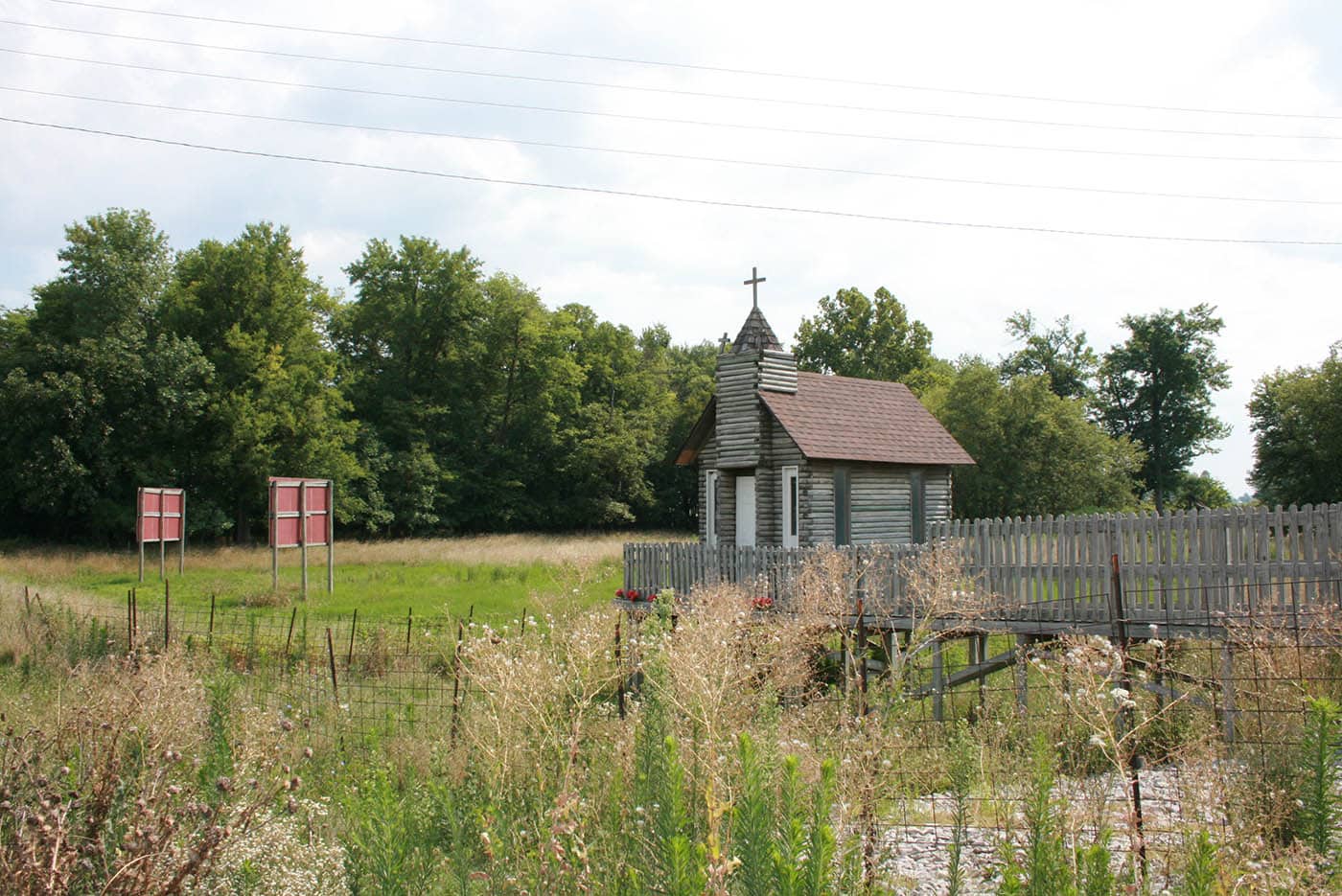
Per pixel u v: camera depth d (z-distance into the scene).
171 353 55.38
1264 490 58.53
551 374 75.50
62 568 36.97
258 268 60.19
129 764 6.04
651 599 18.30
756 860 3.77
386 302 71.56
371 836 4.50
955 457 25.77
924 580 12.66
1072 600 14.44
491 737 5.93
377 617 24.55
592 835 5.14
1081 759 6.20
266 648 17.64
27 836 4.56
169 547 52.97
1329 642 9.62
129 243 60.25
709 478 25.11
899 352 75.56
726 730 5.43
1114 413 73.31
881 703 6.49
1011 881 4.37
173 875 4.58
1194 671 11.48
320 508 30.23
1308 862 4.73
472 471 71.50
